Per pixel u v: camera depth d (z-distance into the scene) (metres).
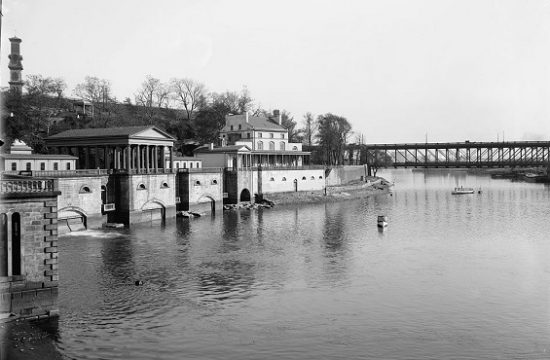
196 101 180.88
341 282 57.97
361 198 164.38
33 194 41.59
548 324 45.09
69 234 86.06
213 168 121.38
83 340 40.50
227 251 73.69
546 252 74.38
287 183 149.12
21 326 41.50
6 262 41.44
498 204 140.75
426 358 38.34
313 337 42.16
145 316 46.16
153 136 104.62
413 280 59.03
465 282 58.28
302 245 79.06
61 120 139.62
